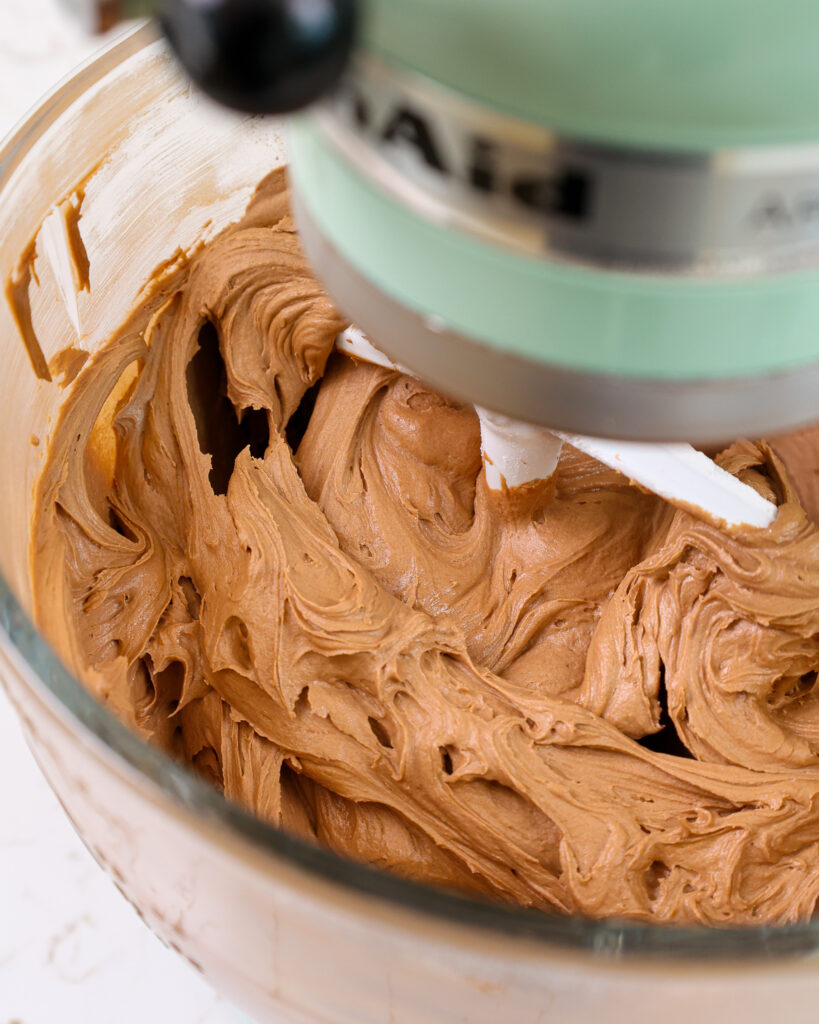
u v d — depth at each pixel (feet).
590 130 1.25
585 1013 1.52
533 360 1.34
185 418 2.23
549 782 1.95
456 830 1.97
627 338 1.32
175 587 2.12
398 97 1.29
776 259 1.29
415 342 1.38
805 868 1.94
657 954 1.39
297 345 2.35
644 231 1.27
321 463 2.34
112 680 1.85
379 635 2.03
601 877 1.87
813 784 1.99
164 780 1.47
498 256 1.31
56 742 1.60
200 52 1.24
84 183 1.94
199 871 1.55
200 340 2.33
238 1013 2.19
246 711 2.02
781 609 2.05
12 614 1.57
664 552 2.14
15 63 3.43
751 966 1.40
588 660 2.14
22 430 1.88
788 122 1.24
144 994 2.22
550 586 2.23
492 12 1.24
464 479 2.35
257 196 2.32
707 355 1.32
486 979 1.48
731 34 1.22
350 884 1.41
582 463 2.34
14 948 2.27
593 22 1.23
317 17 1.23
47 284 1.91
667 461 1.99
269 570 2.07
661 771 2.01
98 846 1.78
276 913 1.52
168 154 2.09
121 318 2.17
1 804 2.43
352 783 1.99
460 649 2.09
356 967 1.55
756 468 2.29
